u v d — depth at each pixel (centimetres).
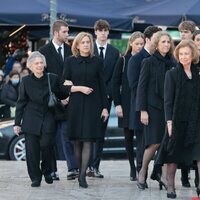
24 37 5009
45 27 4941
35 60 2430
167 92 2219
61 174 2780
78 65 2470
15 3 4278
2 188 2462
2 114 3862
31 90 2444
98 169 2734
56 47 2627
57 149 2780
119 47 5444
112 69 2698
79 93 2456
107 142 3550
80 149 2502
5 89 3884
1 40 4953
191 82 2208
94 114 2456
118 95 2602
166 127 2242
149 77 2355
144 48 2492
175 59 2328
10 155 3516
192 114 2203
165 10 4500
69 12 4294
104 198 2291
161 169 2423
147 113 2350
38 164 2483
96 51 2702
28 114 2455
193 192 2406
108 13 4431
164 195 2342
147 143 2358
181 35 2512
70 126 2456
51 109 2461
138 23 4578
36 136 2458
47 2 4325
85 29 4728
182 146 2227
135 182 2609
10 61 4753
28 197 2300
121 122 2609
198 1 4525
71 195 2338
